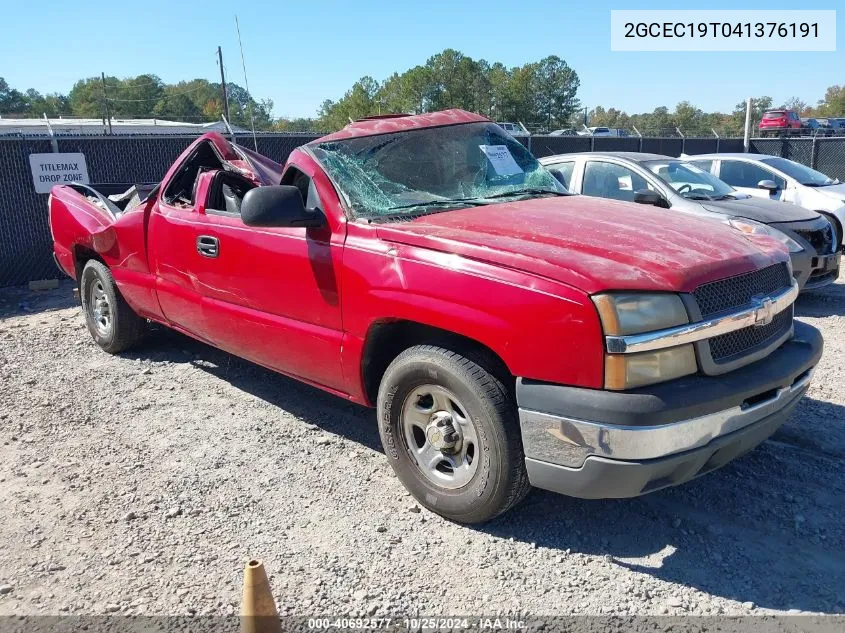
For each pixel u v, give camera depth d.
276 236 4.30
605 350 2.92
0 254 9.90
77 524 3.69
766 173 10.73
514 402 3.28
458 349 3.41
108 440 4.69
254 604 2.41
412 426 3.71
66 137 10.35
